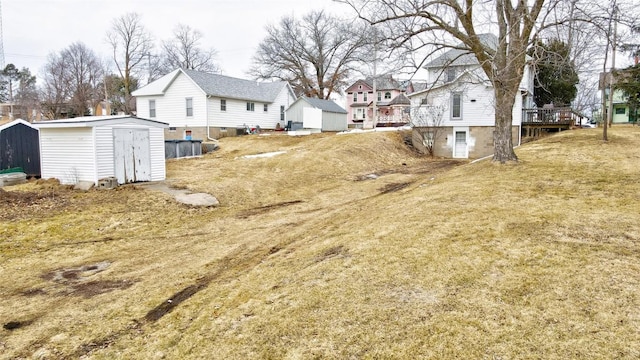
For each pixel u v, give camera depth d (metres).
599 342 3.33
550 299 4.04
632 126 25.53
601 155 13.45
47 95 53.91
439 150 24.80
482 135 23.70
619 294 3.99
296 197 13.58
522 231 6.02
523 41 11.14
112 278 6.77
